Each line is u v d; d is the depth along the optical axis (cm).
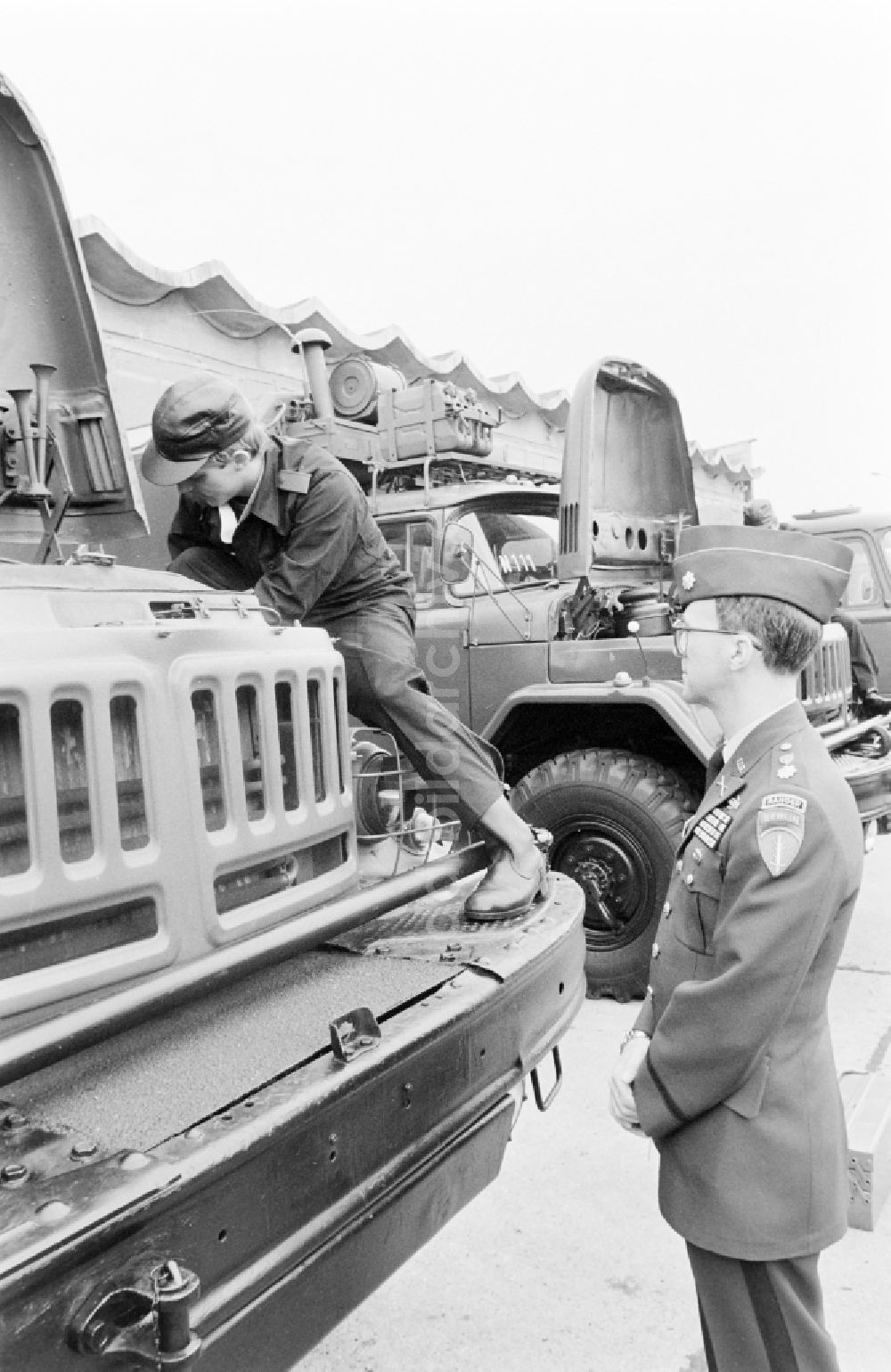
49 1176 124
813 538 157
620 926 415
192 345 810
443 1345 223
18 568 178
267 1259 140
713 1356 165
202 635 177
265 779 189
